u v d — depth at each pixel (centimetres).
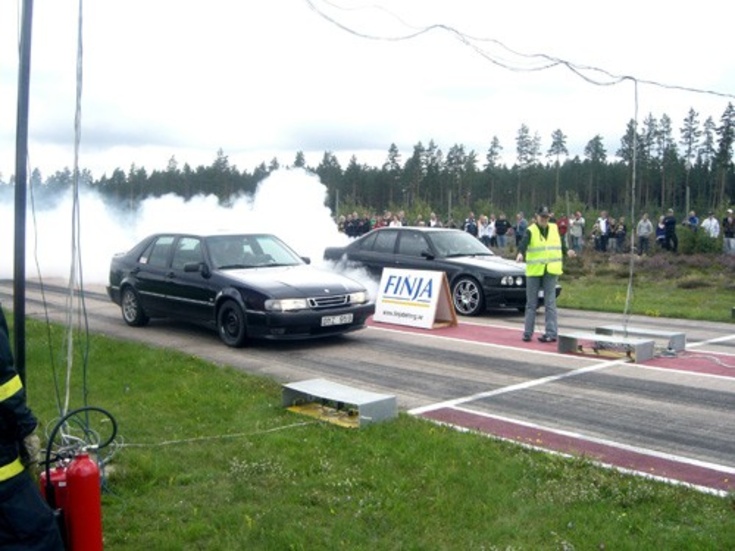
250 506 471
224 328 1048
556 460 549
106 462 535
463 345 1059
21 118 455
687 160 7038
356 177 8181
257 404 708
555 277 1083
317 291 1020
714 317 1345
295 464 541
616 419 688
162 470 527
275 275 1055
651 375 868
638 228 2681
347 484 499
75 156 519
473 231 3009
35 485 312
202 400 715
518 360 953
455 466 535
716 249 2575
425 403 745
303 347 1040
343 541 420
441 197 8075
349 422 646
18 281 461
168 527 442
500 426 664
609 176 7606
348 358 964
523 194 7925
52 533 305
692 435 640
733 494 484
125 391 754
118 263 1248
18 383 295
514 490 493
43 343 993
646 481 512
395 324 1253
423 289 1234
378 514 453
